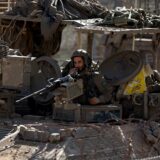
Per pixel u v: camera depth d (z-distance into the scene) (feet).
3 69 65.51
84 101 63.52
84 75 63.00
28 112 68.13
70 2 76.69
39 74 66.80
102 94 63.98
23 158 54.34
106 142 58.49
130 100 66.28
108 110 63.16
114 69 68.69
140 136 61.77
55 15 73.05
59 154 54.90
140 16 72.49
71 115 62.80
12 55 66.08
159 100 65.92
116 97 66.13
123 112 66.49
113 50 95.25
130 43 93.56
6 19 79.05
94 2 82.79
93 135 58.70
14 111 66.95
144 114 65.82
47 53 81.82
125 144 59.36
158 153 60.49
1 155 54.90
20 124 61.52
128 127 61.93
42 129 58.95
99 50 144.97
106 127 60.34
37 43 81.97
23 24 79.87
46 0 74.38
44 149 55.62
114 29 68.44
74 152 55.83
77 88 62.03
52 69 66.54
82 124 61.00
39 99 66.59
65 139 57.21
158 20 73.31
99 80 63.46
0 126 61.31
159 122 65.51
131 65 67.87
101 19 74.90
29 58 65.41
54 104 63.62
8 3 89.25
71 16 75.10
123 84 66.33
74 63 63.05
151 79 68.18
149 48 92.53
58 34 81.56
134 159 58.54
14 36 79.30
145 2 100.94
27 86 65.82
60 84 61.72
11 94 65.77
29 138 57.52
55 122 62.80
